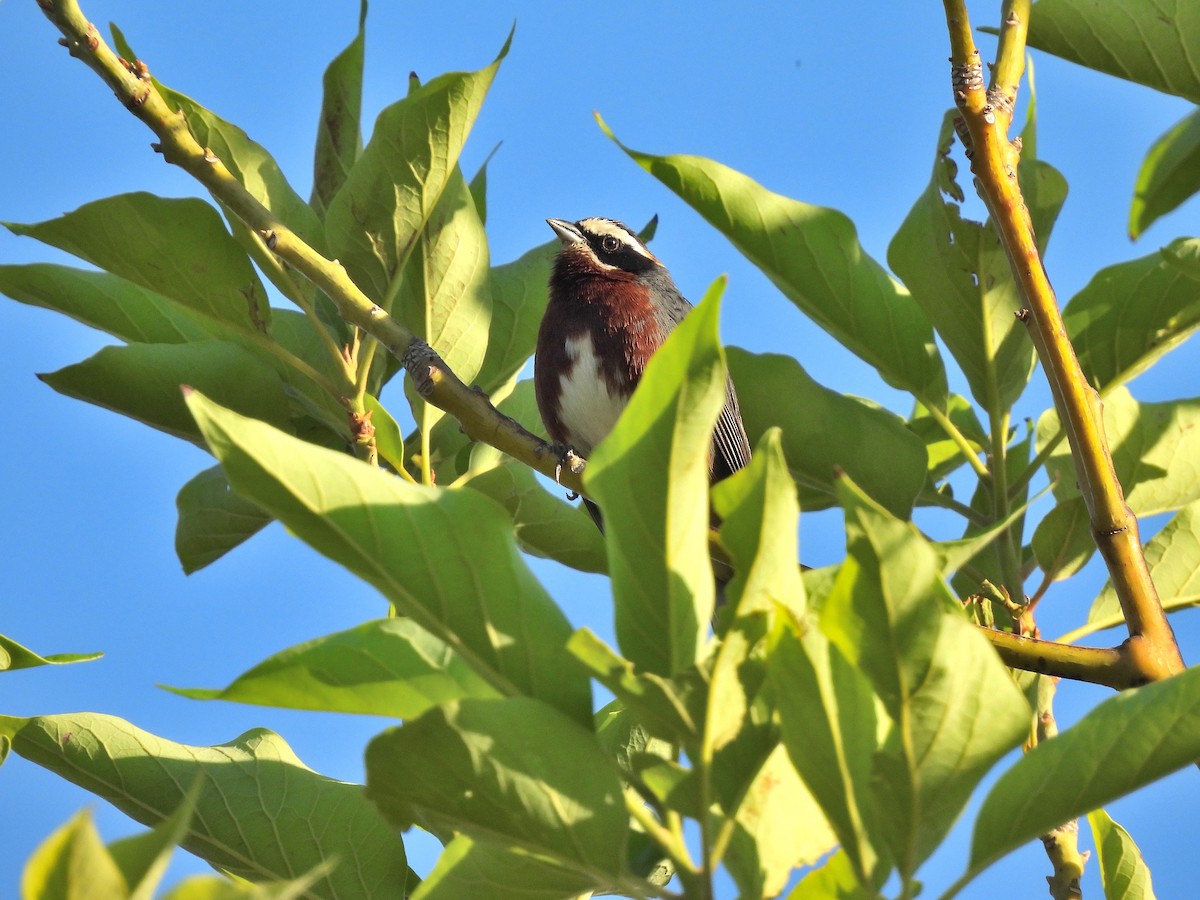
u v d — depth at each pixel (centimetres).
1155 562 822
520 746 392
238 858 630
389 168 782
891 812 385
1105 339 831
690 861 397
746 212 812
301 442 408
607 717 642
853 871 393
